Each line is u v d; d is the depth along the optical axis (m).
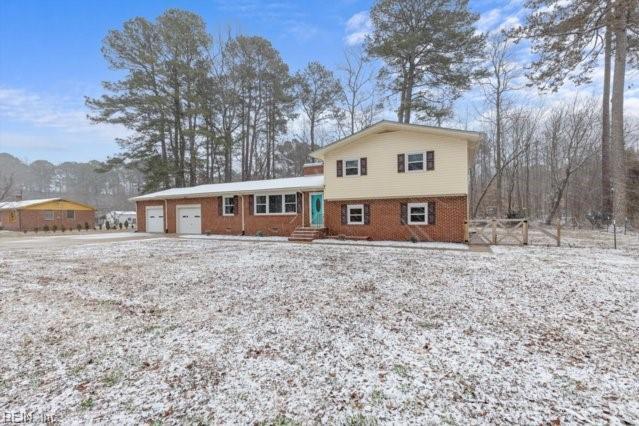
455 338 4.16
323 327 4.57
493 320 4.78
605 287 6.48
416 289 6.51
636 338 4.11
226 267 9.08
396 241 15.42
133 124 29.61
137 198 24.47
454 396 2.91
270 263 9.66
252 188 19.72
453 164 14.50
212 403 2.87
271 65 33.22
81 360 3.69
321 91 33.28
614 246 12.23
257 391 3.04
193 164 31.81
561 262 9.20
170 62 29.58
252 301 5.84
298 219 18.36
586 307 5.32
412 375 3.28
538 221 29.14
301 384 3.15
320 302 5.73
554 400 2.83
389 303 5.62
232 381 3.21
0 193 46.53
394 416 2.65
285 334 4.35
